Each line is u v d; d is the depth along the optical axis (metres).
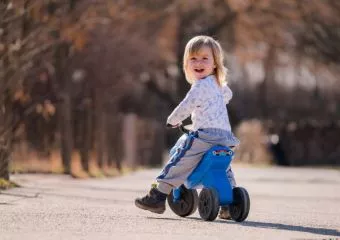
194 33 105.31
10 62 33.75
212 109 20.58
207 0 96.56
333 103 124.81
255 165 92.38
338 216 23.09
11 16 34.06
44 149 49.53
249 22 105.50
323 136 100.44
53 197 27.00
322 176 58.47
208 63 20.95
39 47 38.41
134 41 66.69
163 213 22.36
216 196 20.02
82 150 51.50
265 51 113.50
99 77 61.09
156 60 82.56
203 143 20.45
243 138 98.94
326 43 103.94
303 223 20.50
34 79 48.97
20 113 48.78
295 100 126.06
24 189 31.11
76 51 52.38
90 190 32.75
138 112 120.06
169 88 120.25
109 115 64.81
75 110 52.06
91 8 44.28
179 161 20.56
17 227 17.69
